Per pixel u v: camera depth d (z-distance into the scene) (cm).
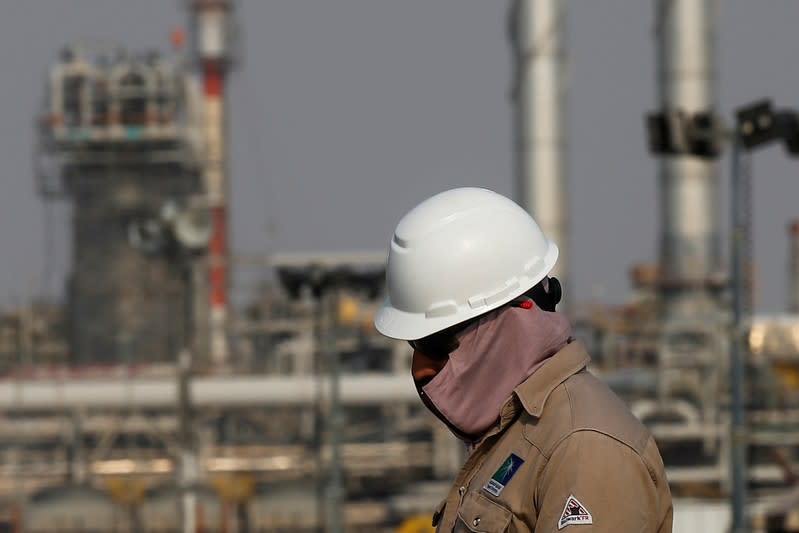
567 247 12512
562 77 12619
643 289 14038
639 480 618
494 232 724
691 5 12719
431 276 718
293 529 10394
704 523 6369
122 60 15275
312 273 6212
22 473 12231
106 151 15162
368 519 11894
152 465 12175
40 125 15050
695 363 11806
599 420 635
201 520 10369
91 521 10462
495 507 657
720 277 12606
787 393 8144
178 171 15400
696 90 12719
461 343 705
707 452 11488
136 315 14938
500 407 679
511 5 12838
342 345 12738
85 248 15138
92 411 12575
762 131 4200
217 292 18538
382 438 13150
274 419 13750
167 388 11700
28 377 12219
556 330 692
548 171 12562
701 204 12812
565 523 612
